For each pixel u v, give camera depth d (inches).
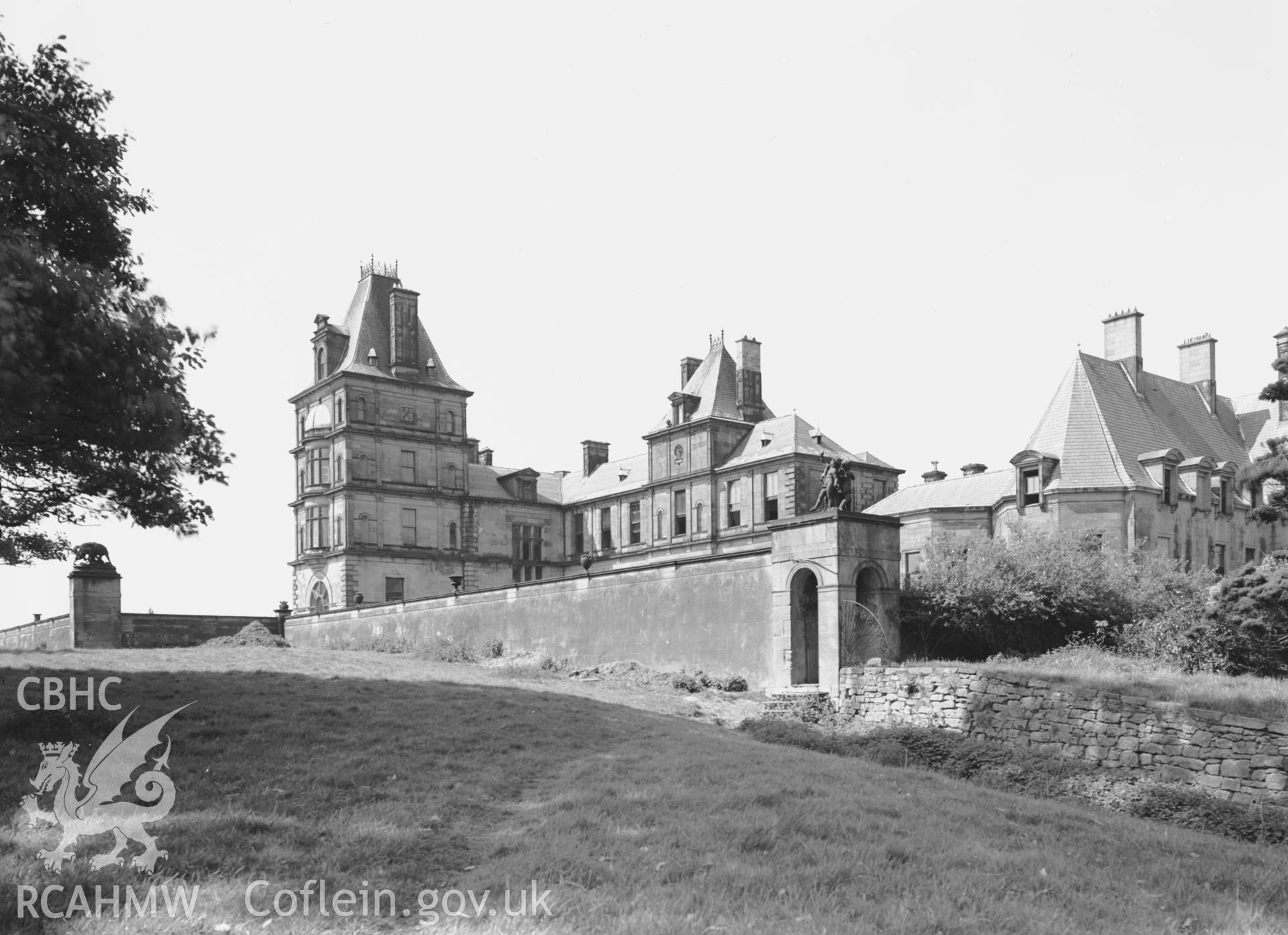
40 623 1566.2
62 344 396.2
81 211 497.4
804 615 893.2
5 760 399.5
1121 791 576.7
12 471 507.2
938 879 321.4
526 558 2396.7
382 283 2274.9
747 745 609.3
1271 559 805.2
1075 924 291.0
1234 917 322.7
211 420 518.6
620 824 366.9
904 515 1692.9
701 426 2082.9
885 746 678.5
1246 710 563.8
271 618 1898.4
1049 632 914.7
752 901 285.7
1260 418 1776.6
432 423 2237.9
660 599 1051.9
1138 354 1648.6
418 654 1342.3
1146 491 1409.9
